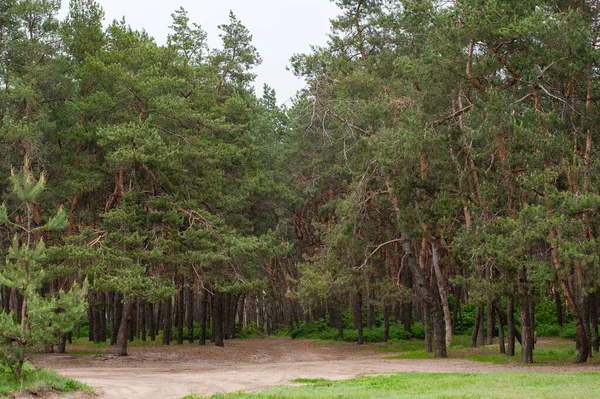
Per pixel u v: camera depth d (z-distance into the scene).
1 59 38.84
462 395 15.25
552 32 25.77
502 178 30.22
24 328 18.41
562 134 28.25
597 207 24.73
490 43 28.20
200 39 47.88
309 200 59.22
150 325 54.12
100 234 37.09
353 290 43.34
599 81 30.84
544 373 23.25
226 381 22.47
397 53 39.50
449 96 31.72
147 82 37.94
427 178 33.47
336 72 38.28
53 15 40.47
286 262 74.25
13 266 19.08
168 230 38.56
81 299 19.52
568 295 29.64
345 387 19.03
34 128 34.72
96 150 40.34
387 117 36.28
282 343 54.72
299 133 52.72
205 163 41.72
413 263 37.28
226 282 41.41
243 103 45.66
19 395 16.27
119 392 18.67
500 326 35.25
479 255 28.89
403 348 45.34
